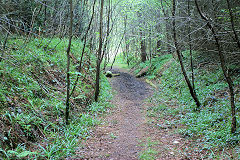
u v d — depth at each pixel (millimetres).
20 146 3746
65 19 10195
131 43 20203
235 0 5750
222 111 5508
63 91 6633
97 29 12656
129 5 12297
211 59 9070
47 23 9625
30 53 6855
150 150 4438
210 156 3900
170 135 5266
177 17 4711
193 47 6844
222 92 6672
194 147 4422
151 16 7832
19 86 5195
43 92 5762
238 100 5711
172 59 13133
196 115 6027
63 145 4297
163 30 7953
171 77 10789
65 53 9031
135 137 5273
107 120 6516
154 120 6582
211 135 4602
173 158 4039
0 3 6082
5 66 5398
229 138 4234
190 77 9016
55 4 9938
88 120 5980
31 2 8531
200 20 4414
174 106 7527
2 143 3525
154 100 8852
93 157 4062
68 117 5609
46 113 5145
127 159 4059
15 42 7055
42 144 4184
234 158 3672
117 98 9375
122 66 21750
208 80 7941
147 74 14594
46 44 8516
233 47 5660
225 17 5156
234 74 7262
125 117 6996
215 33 4367
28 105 4816
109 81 12570
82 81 8305
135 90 10977
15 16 7395
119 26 18422
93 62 11406
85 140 4824
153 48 17047
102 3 7480
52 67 7336
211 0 4758
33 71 6246
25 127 4145
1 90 4496
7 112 4133
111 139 5070
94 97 8039
